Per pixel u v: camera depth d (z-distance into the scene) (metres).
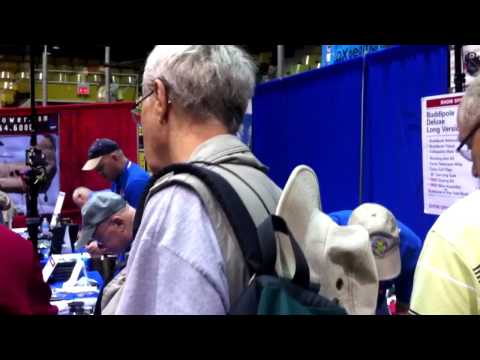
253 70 0.89
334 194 3.27
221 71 0.81
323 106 3.37
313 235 0.79
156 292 0.70
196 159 0.81
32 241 1.38
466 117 0.90
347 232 0.83
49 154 5.26
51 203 5.28
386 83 2.63
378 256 1.30
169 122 0.85
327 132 3.33
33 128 1.43
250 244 0.70
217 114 0.83
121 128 5.36
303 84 3.63
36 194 1.43
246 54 0.88
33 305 1.28
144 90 0.87
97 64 6.82
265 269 0.70
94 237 2.01
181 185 0.73
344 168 3.13
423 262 0.90
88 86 6.96
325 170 3.38
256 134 4.44
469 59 1.97
